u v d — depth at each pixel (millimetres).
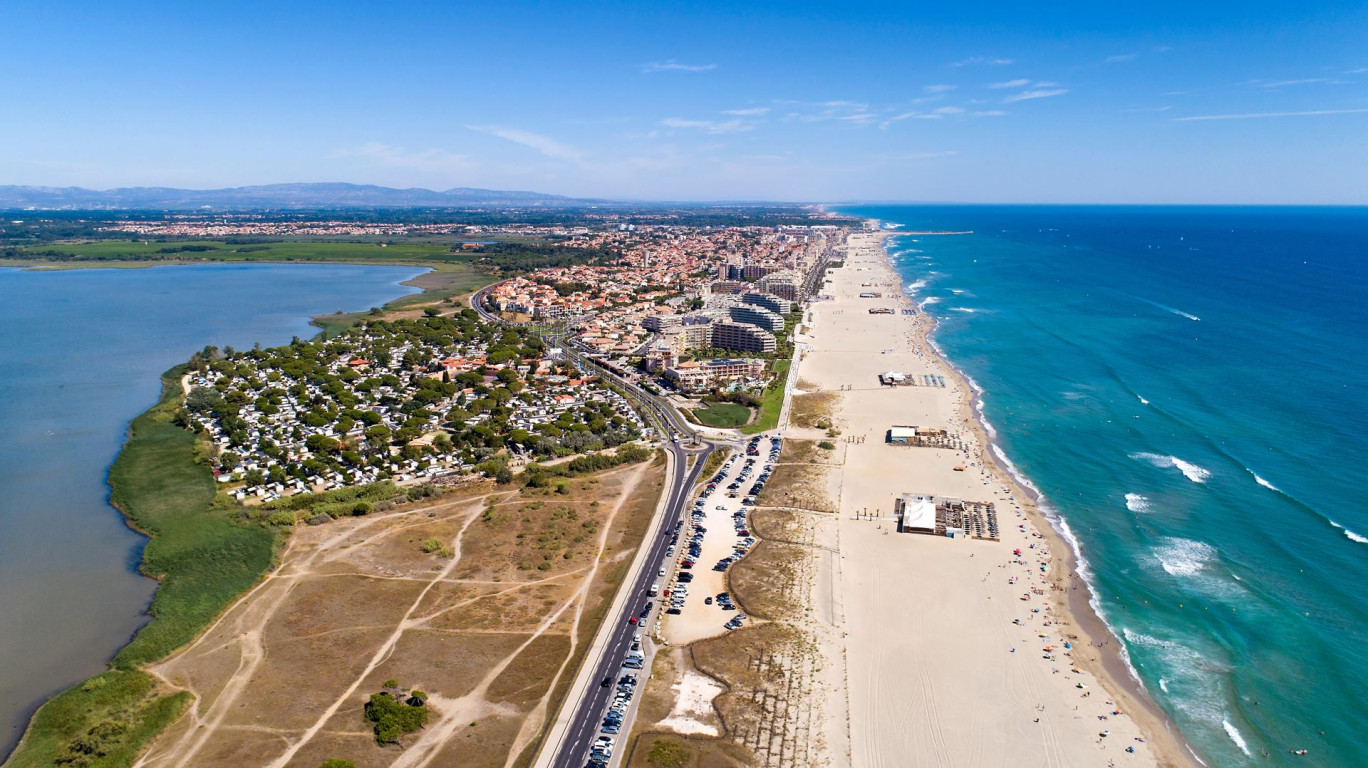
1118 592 185500
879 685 153500
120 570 198625
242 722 139500
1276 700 149125
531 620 173000
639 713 143625
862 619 175625
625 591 185375
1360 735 139875
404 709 139750
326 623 170875
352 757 131125
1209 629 170500
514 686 150500
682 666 157625
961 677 156375
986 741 139250
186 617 173375
